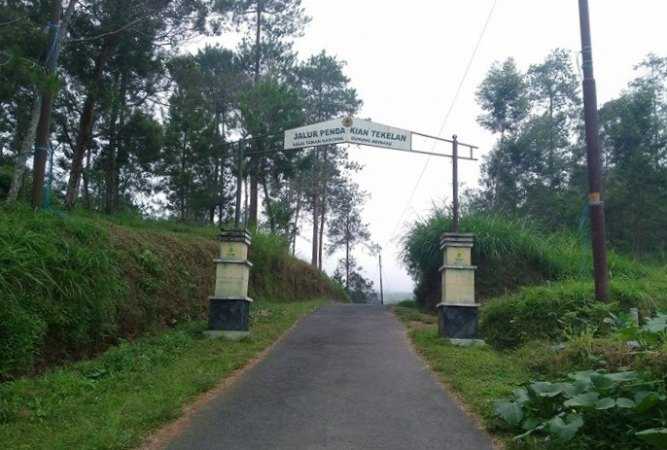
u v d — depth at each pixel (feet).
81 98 61.87
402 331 40.57
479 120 111.55
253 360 29.58
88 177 71.82
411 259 58.18
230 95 84.12
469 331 34.27
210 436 18.21
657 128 97.14
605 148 103.86
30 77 33.88
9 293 23.93
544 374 24.36
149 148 65.87
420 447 17.26
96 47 56.39
